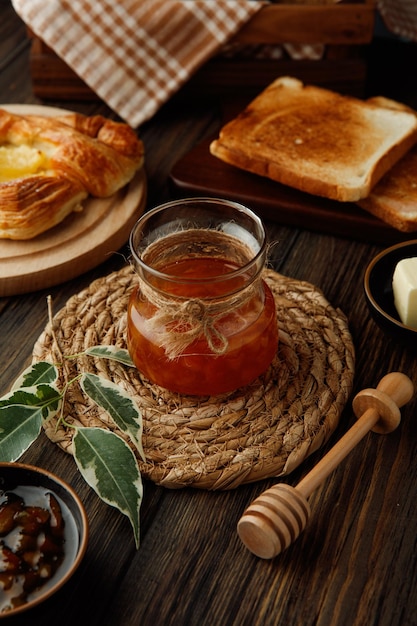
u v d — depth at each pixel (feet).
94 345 2.10
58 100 2.96
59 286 2.34
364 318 2.23
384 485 1.89
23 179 2.35
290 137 2.56
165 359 1.87
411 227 2.35
